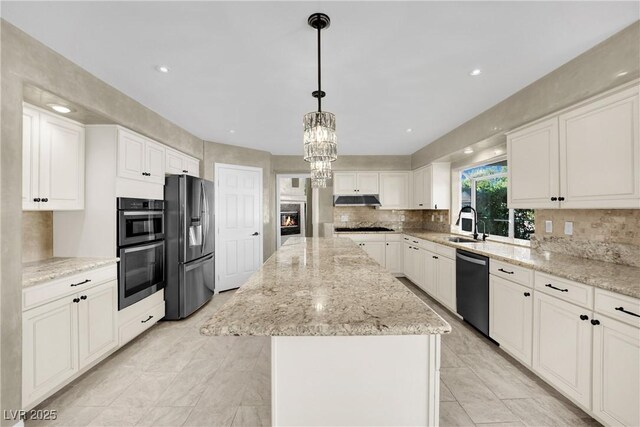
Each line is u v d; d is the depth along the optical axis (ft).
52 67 5.97
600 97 5.82
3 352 5.03
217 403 6.07
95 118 7.59
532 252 8.48
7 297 5.09
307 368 3.42
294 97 8.60
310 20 5.12
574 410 5.75
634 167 5.21
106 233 8.05
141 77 7.27
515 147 8.24
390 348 3.44
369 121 10.94
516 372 7.09
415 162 16.71
